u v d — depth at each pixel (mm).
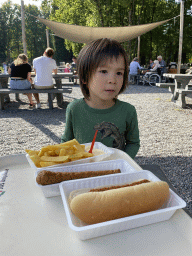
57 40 50969
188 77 6809
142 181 815
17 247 637
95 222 660
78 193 767
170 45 26281
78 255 609
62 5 23828
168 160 3285
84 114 1441
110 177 867
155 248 633
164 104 7262
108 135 1439
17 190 924
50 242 655
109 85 1149
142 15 21875
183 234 684
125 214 675
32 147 3824
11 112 6355
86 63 1188
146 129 4789
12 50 67125
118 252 620
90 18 19672
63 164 1001
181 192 2457
